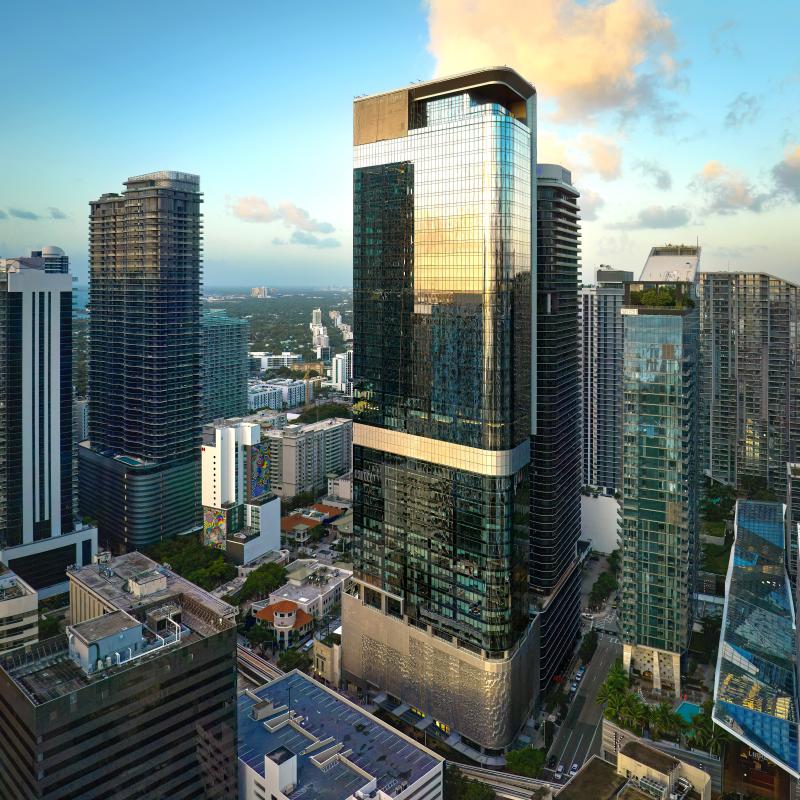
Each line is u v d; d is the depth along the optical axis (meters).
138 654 149.88
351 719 188.38
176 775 151.12
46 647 149.38
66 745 132.12
